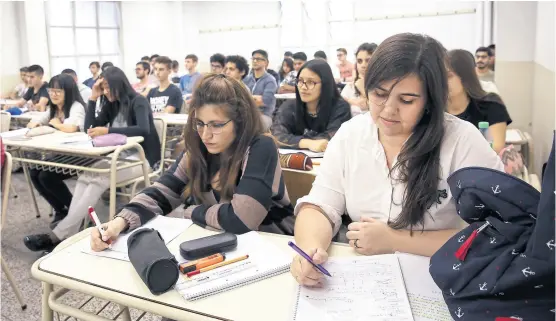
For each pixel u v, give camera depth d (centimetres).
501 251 72
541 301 66
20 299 190
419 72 91
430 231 104
